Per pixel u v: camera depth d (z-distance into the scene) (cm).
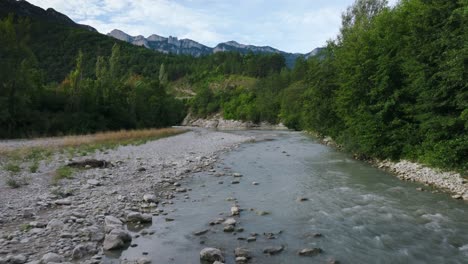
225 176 1725
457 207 1154
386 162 2069
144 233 875
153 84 8325
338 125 3212
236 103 12206
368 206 1167
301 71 10050
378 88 2117
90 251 729
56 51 13500
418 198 1275
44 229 847
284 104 8106
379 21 2469
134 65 17612
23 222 905
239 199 1266
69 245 755
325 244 823
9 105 4075
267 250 771
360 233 904
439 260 742
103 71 6612
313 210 1120
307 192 1384
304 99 4347
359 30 3070
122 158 2192
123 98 6419
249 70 17550
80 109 5184
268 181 1608
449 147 1534
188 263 696
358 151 2436
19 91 4256
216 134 5506
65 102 5138
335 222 995
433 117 1670
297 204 1197
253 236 870
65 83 5956
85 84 5775
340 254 764
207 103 13788
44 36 14250
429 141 1720
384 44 2200
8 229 848
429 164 1678
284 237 870
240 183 1559
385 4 3759
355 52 2536
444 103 1588
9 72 4072
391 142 2050
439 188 1438
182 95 16775
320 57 3834
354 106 2483
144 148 2908
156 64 18788
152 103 7631
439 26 1702
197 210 1111
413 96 1983
